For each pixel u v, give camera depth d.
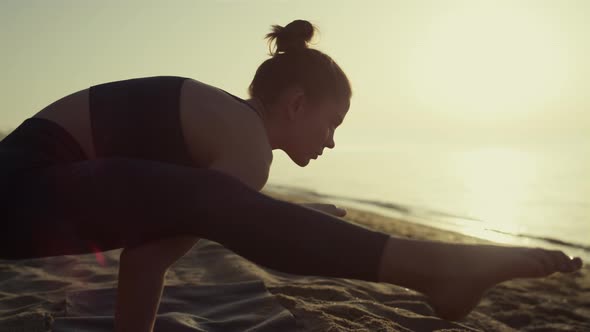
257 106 1.39
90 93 1.29
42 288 2.76
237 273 2.99
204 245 3.62
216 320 2.14
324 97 1.42
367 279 0.97
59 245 1.12
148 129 1.23
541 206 13.98
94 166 1.10
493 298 3.44
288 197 15.00
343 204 14.18
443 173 25.83
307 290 2.58
